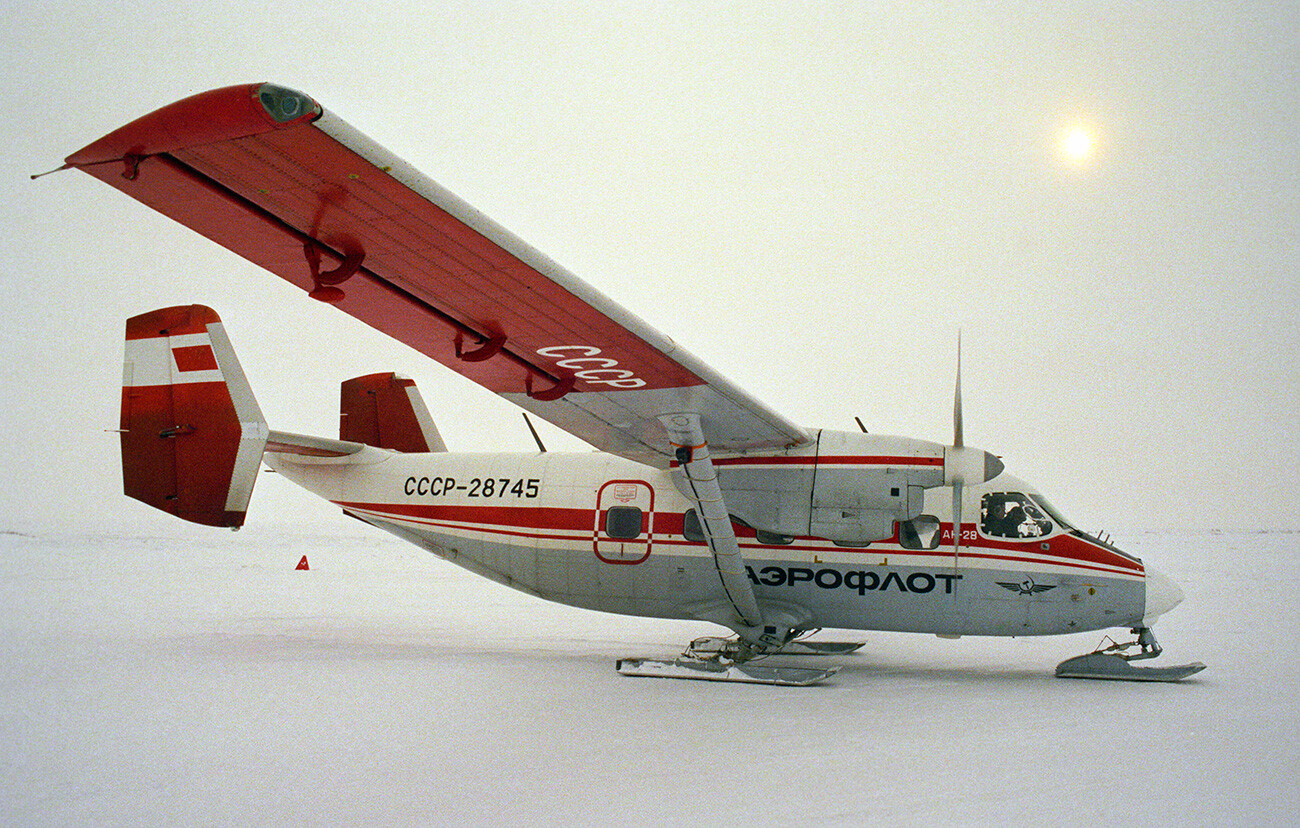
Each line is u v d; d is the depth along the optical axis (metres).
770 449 8.72
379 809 4.54
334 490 10.97
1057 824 4.29
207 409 8.66
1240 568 24.55
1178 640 11.04
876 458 8.38
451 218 4.92
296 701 7.07
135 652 9.38
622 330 6.31
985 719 6.60
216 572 21.66
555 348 6.82
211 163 4.48
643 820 4.38
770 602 9.26
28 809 4.53
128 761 5.38
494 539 10.12
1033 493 9.02
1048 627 8.72
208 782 4.98
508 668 8.71
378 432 12.44
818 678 8.04
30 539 38.16
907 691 7.79
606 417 8.31
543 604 15.59
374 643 10.38
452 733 6.12
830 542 9.09
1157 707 7.02
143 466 8.78
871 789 4.86
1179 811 4.47
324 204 4.87
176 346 8.78
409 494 10.60
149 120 4.14
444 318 6.42
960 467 8.14
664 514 9.56
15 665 8.56
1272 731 6.15
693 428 7.91
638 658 8.42
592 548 9.70
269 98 3.92
